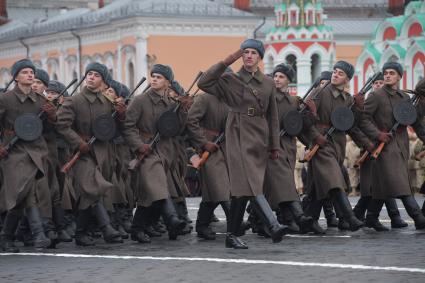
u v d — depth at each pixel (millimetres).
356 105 29625
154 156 27984
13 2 165875
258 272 21484
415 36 93312
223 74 24625
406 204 29734
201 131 27984
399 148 29828
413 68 92438
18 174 25594
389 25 96062
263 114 24703
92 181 26906
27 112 26203
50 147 27062
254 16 121875
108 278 21234
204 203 28281
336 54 128750
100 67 27422
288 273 21281
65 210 27797
